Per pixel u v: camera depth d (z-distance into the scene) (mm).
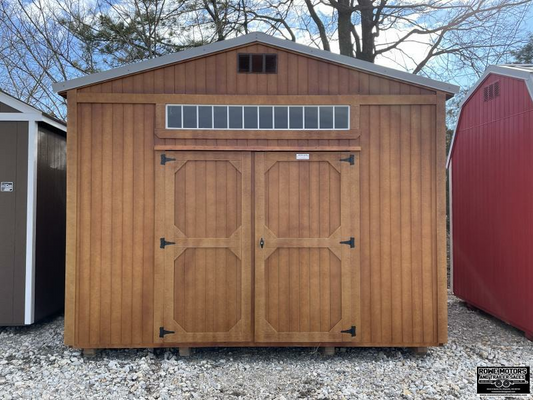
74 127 4508
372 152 4594
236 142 4594
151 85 4570
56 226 6109
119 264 4523
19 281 5371
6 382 4004
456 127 7145
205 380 4059
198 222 4566
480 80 6277
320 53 4566
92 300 4504
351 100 4594
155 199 4539
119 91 4551
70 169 4484
